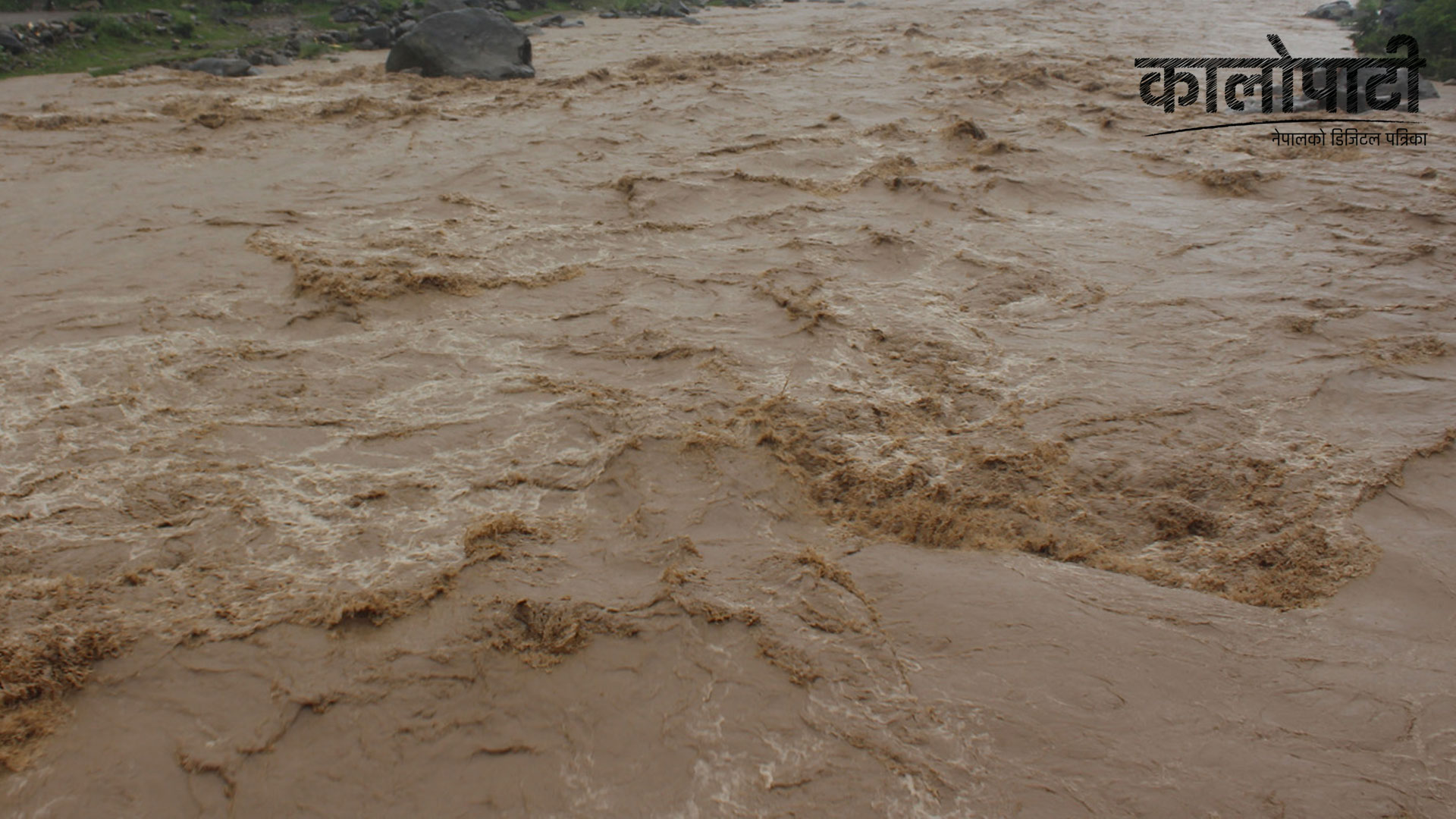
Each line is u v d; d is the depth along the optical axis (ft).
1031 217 29.91
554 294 23.25
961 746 10.66
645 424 17.03
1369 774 10.24
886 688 11.39
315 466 15.92
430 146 36.50
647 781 10.28
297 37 59.26
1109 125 41.52
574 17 77.00
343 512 14.66
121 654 11.67
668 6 80.64
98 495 14.98
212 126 38.50
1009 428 17.46
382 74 50.65
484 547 13.51
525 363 19.71
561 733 10.78
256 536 14.02
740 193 31.27
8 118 37.93
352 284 22.38
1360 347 20.76
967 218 29.48
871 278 24.71
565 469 15.83
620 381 18.89
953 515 14.64
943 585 13.14
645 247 26.63
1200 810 9.88
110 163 33.40
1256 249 27.30
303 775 10.33
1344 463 16.19
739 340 20.76
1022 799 10.05
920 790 10.18
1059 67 55.36
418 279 22.72
